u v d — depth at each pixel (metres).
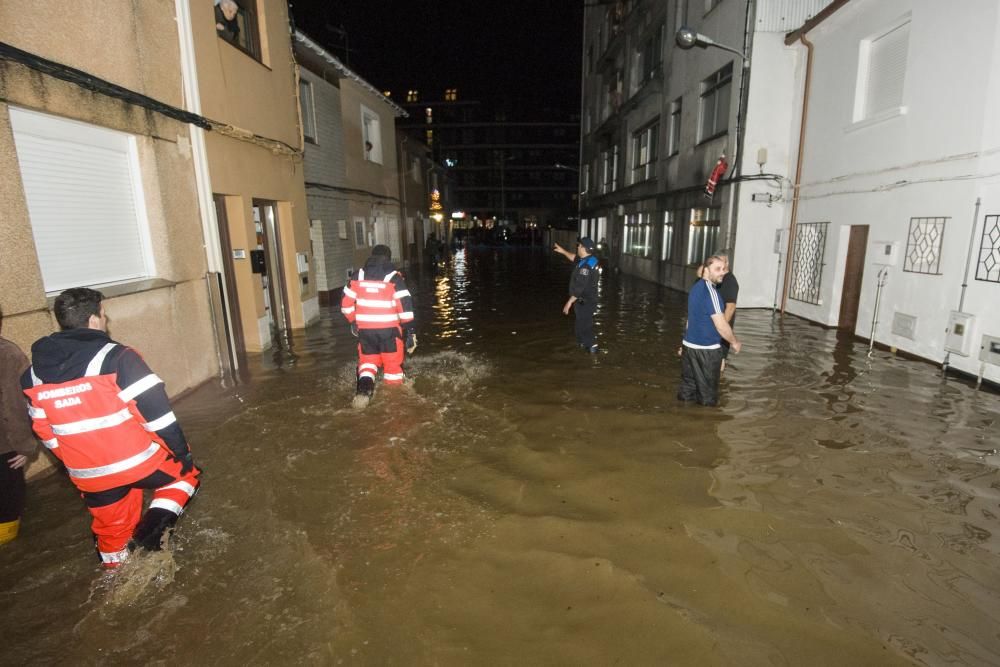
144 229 5.65
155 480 2.91
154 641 2.48
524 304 13.05
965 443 4.59
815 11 11.23
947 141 7.08
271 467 4.16
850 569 2.96
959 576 2.90
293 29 10.30
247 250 7.88
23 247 3.94
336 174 13.94
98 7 4.89
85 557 3.09
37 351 2.63
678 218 16.00
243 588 2.83
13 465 3.12
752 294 12.20
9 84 3.87
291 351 8.13
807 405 5.54
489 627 2.56
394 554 3.11
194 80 6.40
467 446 4.56
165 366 5.70
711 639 2.47
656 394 5.93
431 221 31.70
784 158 11.64
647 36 19.17
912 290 7.66
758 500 3.68
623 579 2.88
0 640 2.48
